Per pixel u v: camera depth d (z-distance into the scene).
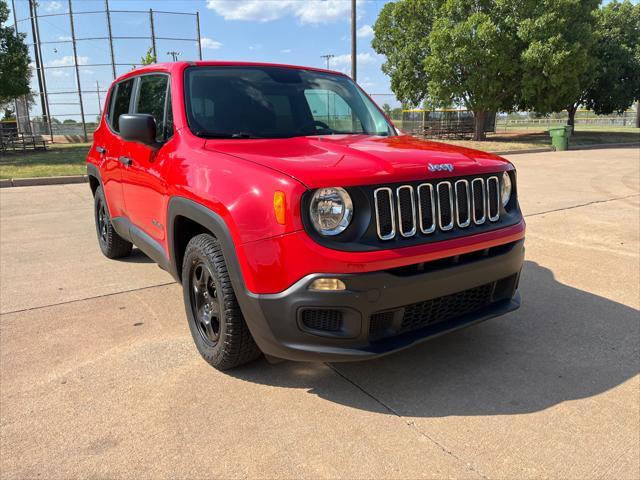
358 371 3.02
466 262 2.69
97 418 2.55
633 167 13.50
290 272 2.39
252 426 2.49
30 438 2.40
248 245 2.50
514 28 21.27
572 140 25.05
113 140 4.53
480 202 2.86
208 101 3.46
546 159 16.05
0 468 2.20
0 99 20.25
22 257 5.40
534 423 2.50
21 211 8.00
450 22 21.92
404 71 25.64
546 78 21.61
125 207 4.29
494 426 2.48
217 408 2.64
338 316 2.45
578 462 2.23
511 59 21.92
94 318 3.79
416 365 3.09
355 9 17.62
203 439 2.39
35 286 4.48
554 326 3.62
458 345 3.34
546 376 2.95
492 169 2.91
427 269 2.55
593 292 4.27
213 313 2.98
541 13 20.95
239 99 3.54
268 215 2.44
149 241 3.81
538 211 7.57
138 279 4.68
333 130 3.68
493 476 2.14
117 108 4.68
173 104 3.45
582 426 2.48
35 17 26.36
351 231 2.41
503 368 3.04
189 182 2.95
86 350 3.28
